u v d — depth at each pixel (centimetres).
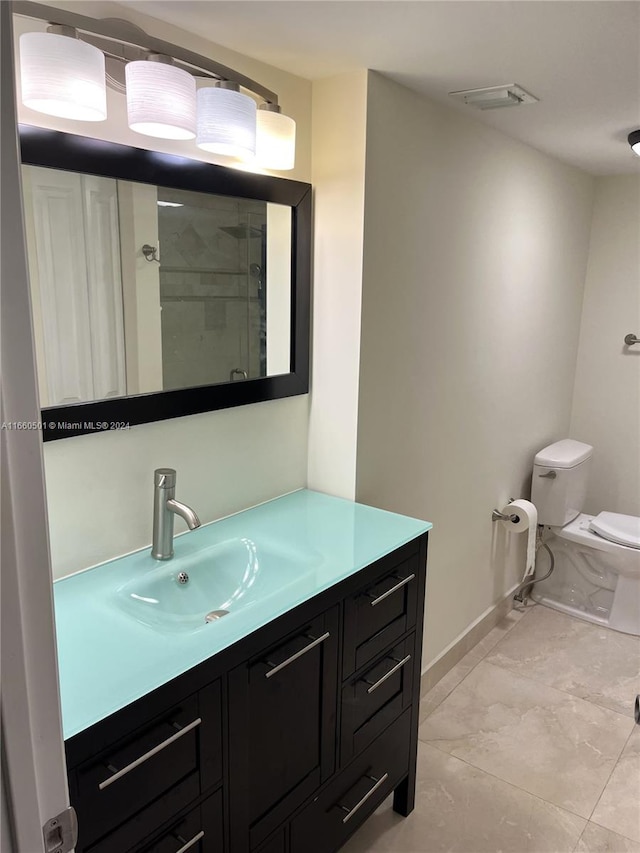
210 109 149
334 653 161
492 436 289
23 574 61
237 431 192
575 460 321
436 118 213
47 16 122
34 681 63
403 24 149
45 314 137
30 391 59
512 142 259
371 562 167
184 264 164
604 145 270
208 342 174
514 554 331
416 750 207
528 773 225
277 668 142
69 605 142
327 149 194
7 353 57
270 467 206
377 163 192
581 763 230
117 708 110
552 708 259
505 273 273
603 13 141
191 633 132
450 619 281
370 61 175
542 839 199
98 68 127
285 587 151
